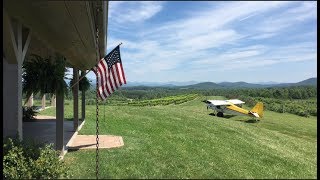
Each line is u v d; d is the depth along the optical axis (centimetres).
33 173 820
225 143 1520
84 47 1265
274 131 2230
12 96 890
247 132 1961
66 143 1349
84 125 1953
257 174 939
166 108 3475
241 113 3147
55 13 815
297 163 1177
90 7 807
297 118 3209
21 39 902
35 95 1053
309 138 1988
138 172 893
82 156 1155
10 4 790
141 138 1549
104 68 959
